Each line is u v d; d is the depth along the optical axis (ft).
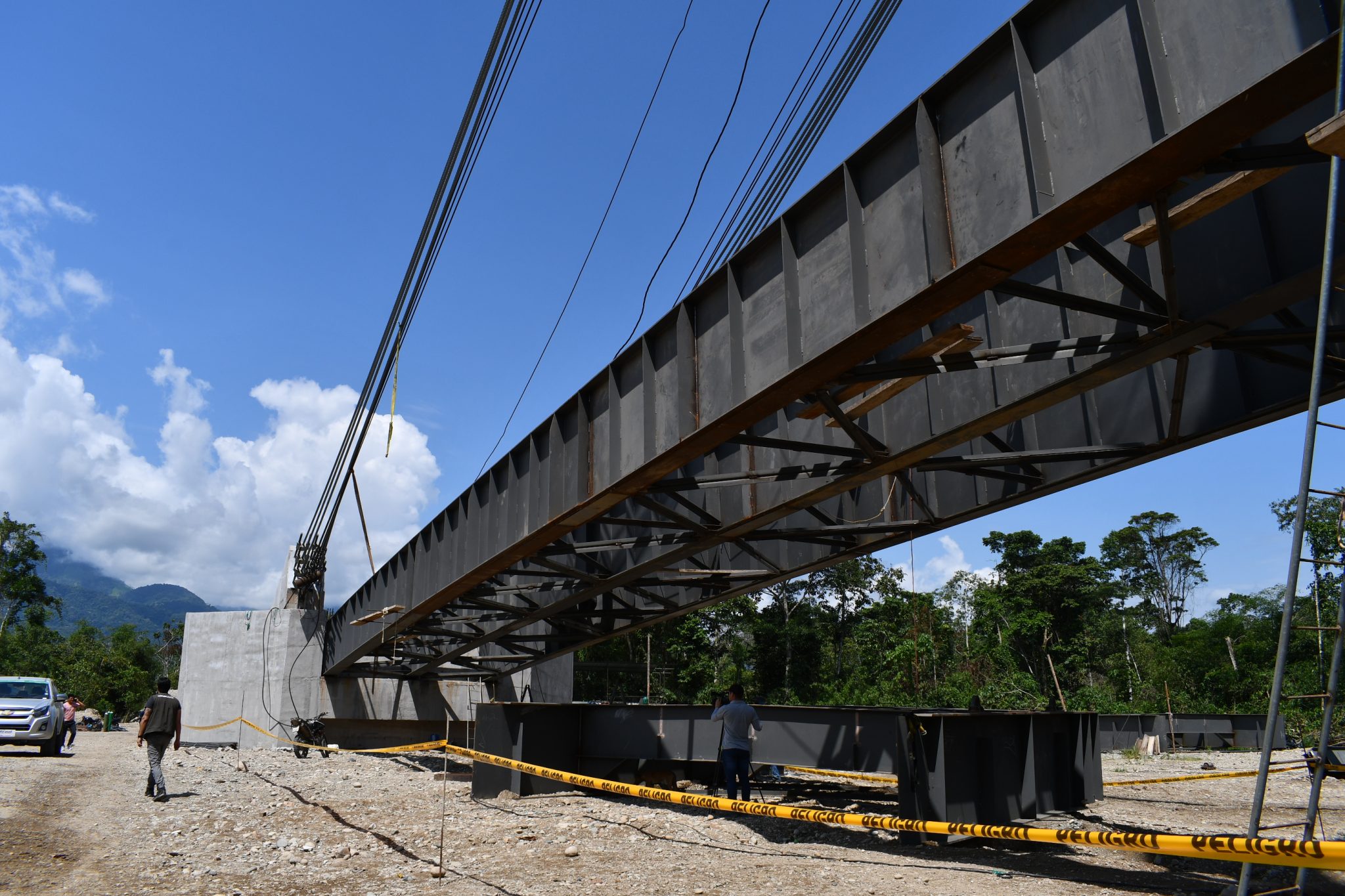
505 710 60.80
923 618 208.33
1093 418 45.80
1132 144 26.32
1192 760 106.83
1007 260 29.58
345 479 99.81
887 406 51.55
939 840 40.11
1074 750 49.57
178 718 56.70
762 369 41.78
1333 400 36.06
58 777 66.39
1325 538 109.19
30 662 294.66
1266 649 214.48
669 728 61.11
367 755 108.17
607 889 31.35
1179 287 35.22
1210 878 32.83
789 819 48.21
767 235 42.14
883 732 50.78
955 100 32.83
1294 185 31.91
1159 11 26.00
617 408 54.24
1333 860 14.26
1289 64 21.31
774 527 66.80
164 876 32.83
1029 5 29.71
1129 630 274.16
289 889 31.27
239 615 127.95
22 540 299.58
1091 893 30.25
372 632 101.55
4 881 31.19
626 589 77.15
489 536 71.10
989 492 51.93
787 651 210.59
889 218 35.19
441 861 36.50
